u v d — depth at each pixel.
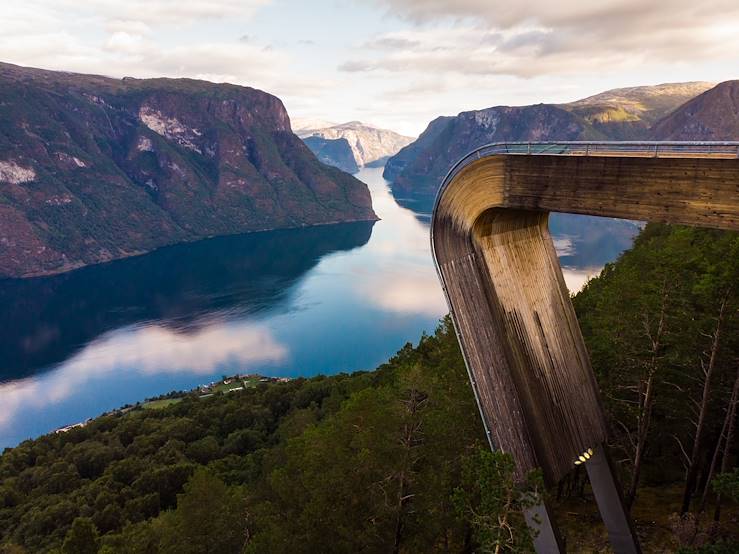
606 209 14.98
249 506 31.95
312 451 24.97
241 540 29.84
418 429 22.00
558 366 19.05
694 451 24.12
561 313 19.98
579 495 30.52
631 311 25.25
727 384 25.20
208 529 29.33
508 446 17.33
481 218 17.22
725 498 25.81
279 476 27.31
